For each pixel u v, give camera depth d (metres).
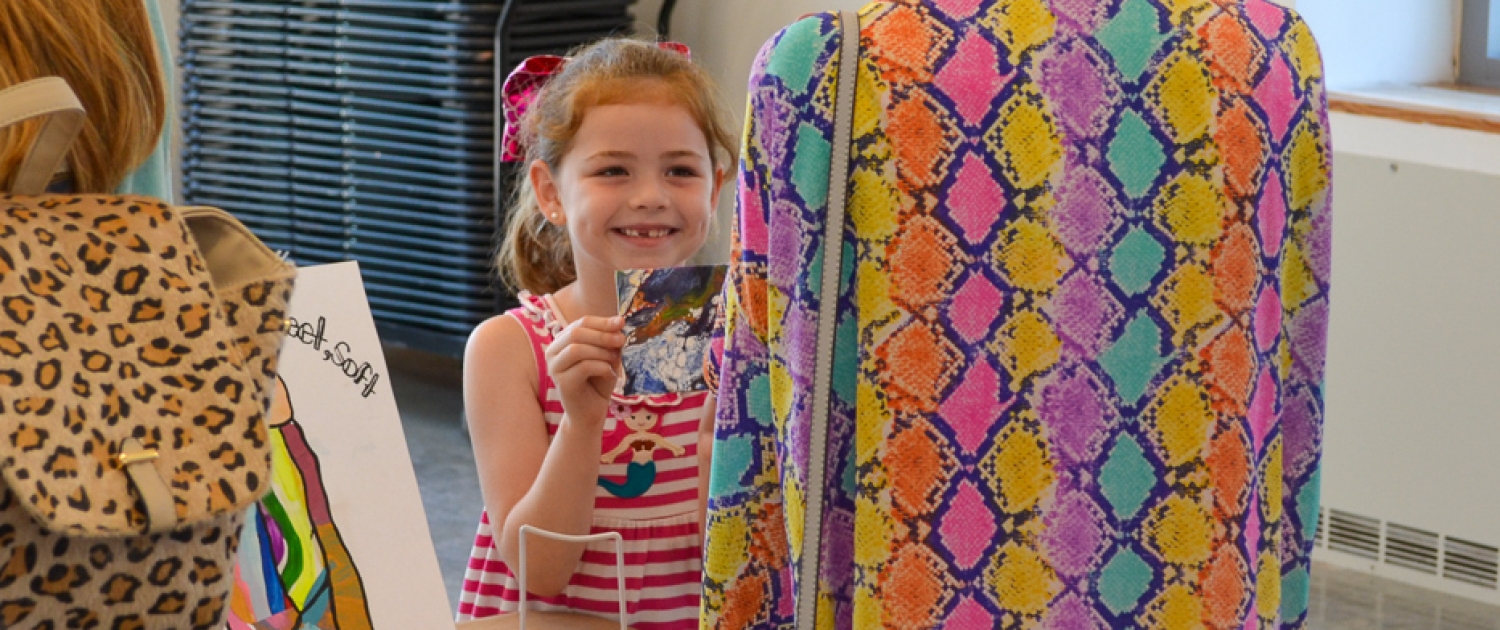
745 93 3.87
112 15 0.82
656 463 1.51
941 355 0.94
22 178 0.75
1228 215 0.95
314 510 1.24
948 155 0.92
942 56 0.93
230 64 4.10
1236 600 0.97
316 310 1.29
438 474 3.73
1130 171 0.93
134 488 0.72
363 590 1.24
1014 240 0.93
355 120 3.97
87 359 0.72
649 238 1.58
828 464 0.97
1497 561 2.93
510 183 3.73
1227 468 0.96
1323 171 1.01
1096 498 0.95
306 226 4.12
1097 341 0.94
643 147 1.57
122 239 0.75
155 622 0.75
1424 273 2.90
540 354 1.58
